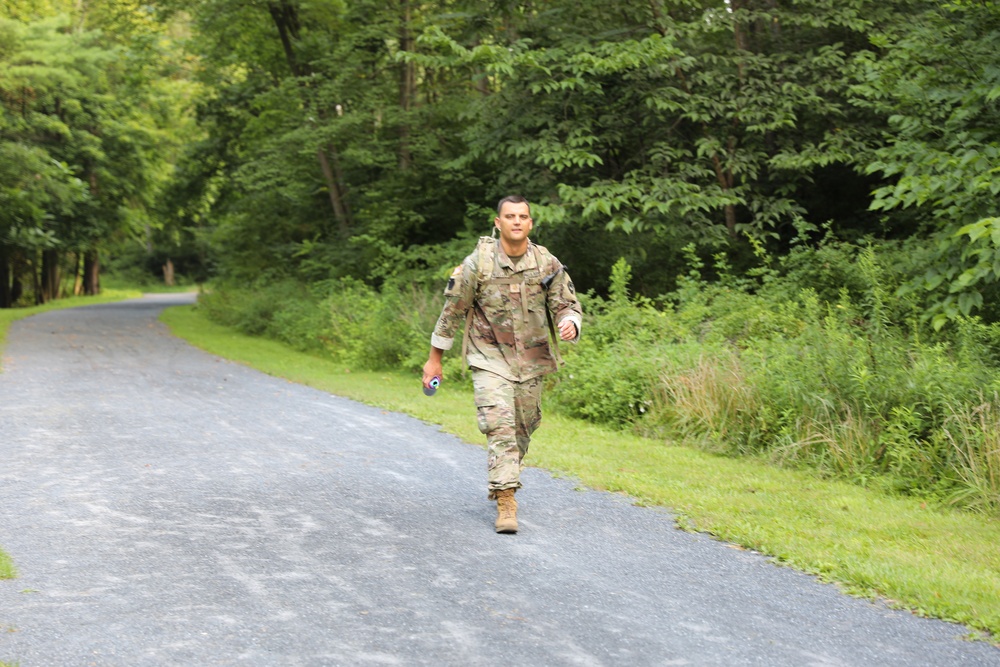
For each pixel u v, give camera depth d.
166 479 7.23
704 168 17.66
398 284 20.77
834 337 9.79
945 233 10.95
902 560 5.31
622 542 5.67
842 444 8.38
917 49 12.48
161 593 4.56
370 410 11.52
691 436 9.60
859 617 4.42
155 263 91.75
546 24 18.20
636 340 12.50
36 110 44.97
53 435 9.24
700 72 17.47
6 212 37.12
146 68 32.28
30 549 5.28
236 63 31.56
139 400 11.99
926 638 4.16
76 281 62.81
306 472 7.59
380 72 26.61
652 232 18.00
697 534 5.90
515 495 6.93
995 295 11.25
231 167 38.12
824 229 18.62
